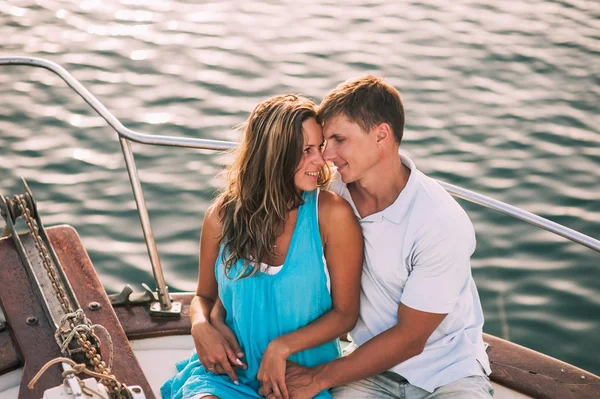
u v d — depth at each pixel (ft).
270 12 29.55
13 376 8.23
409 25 28.96
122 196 19.01
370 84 7.39
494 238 18.39
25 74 24.23
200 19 28.68
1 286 8.73
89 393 6.88
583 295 16.66
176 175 19.83
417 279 7.41
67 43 26.40
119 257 16.98
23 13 28.45
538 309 16.26
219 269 7.90
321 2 30.71
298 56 26.25
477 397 7.45
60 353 7.97
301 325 7.75
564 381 8.56
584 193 20.08
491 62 26.48
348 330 7.78
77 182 19.48
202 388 7.59
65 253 9.40
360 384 7.94
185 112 22.76
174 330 9.14
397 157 7.61
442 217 7.37
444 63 26.23
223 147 9.02
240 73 25.02
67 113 22.36
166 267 16.69
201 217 18.30
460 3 31.14
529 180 20.51
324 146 7.56
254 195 7.54
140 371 7.91
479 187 20.17
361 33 28.12
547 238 18.42
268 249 7.54
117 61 25.41
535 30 28.89
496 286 16.89
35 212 9.31
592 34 28.76
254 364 7.84
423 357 7.72
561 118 23.35
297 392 7.49
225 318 8.15
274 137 7.27
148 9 29.32
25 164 20.06
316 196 7.61
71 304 8.64
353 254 7.57
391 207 7.50
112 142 21.17
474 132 22.43
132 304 9.44
